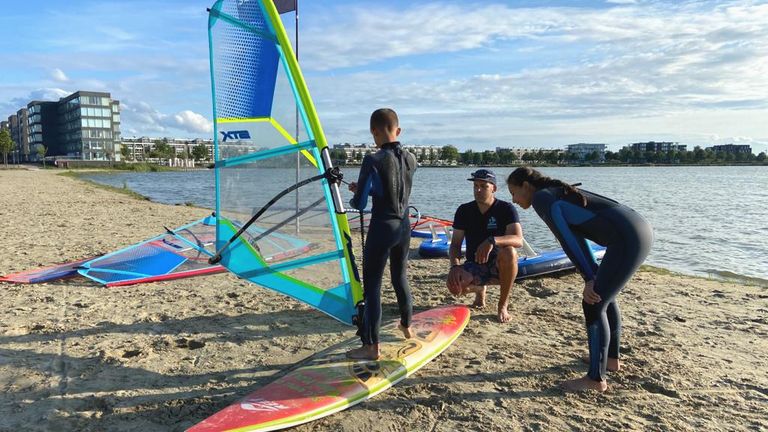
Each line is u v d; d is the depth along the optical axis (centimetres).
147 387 341
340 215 378
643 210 2042
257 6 374
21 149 12325
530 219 1575
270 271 410
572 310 512
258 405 295
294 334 444
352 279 383
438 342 393
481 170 469
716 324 475
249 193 411
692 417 303
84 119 9681
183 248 713
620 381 350
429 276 666
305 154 383
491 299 554
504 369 368
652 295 584
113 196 2244
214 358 391
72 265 673
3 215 1345
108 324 468
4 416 302
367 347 356
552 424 294
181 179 5522
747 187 3919
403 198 336
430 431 287
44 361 382
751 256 1046
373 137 343
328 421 296
